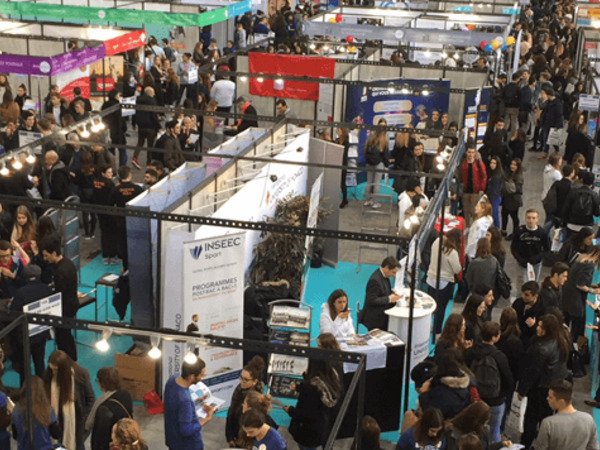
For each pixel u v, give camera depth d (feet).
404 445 24.43
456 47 81.30
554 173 48.65
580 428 24.79
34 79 63.98
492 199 49.24
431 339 37.88
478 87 61.57
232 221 29.27
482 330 28.40
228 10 76.38
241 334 32.58
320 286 44.27
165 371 32.09
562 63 80.18
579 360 35.86
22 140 48.85
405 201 43.57
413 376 29.07
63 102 56.39
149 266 33.50
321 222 46.34
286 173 44.29
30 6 70.90
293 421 27.84
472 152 48.42
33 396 25.17
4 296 33.60
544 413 29.12
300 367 32.14
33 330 30.40
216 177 39.14
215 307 31.73
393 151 53.26
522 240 41.19
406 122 61.21
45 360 34.99
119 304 36.73
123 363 32.27
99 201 43.60
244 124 57.98
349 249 49.11
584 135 59.11
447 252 37.11
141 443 24.47
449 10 95.35
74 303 32.63
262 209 40.78
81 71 64.18
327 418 27.58
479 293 32.99
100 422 25.35
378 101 59.93
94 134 48.75
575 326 36.17
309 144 47.44
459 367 26.58
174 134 52.01
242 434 24.45
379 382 30.48
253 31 91.71
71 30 71.26
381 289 33.68
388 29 68.69
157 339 20.86
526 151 70.03
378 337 31.01
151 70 69.15
